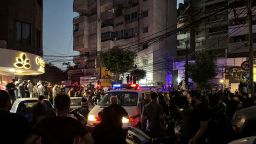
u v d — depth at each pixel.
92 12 81.06
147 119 11.32
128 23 71.44
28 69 24.89
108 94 14.78
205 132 7.51
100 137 5.85
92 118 12.73
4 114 4.98
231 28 59.31
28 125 5.09
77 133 4.77
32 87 25.75
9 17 30.33
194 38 73.06
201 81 56.59
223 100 14.62
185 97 15.26
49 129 4.72
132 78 48.72
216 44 68.50
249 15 19.64
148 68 65.62
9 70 25.00
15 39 30.91
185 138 7.70
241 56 57.72
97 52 69.56
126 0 72.00
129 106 13.77
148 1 67.38
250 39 19.59
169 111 15.10
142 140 7.68
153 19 66.12
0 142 4.85
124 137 6.04
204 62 56.81
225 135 9.05
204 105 7.50
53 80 82.94
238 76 34.28
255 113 8.03
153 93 11.36
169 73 66.50
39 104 7.76
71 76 84.56
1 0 30.14
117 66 51.72
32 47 32.62
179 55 75.62
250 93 19.14
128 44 70.69
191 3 71.94
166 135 8.66
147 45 66.12
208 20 69.44
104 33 76.44
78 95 28.14
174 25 66.31
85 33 81.50
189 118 7.56
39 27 36.12
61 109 4.87
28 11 32.34
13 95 17.98
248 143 5.48
